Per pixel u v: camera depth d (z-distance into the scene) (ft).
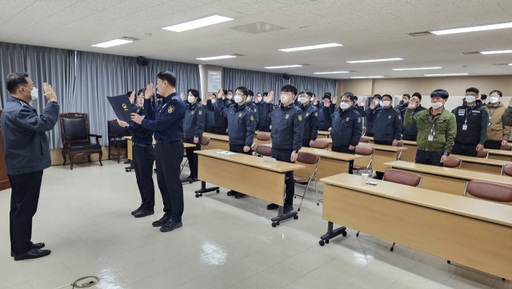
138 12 11.79
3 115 7.95
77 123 21.17
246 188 12.94
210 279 8.02
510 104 17.98
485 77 31.96
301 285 7.90
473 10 10.56
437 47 17.40
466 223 7.48
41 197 14.38
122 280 7.84
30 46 19.80
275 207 13.60
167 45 18.95
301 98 19.60
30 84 8.33
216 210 13.28
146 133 11.63
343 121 17.65
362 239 10.82
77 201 13.94
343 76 37.63
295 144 12.58
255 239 10.54
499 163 13.46
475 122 16.19
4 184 15.05
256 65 29.01
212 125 23.98
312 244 10.32
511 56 19.71
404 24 12.66
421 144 14.05
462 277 8.58
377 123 20.47
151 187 12.26
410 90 37.09
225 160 13.76
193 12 11.65
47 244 9.73
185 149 17.87
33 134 8.17
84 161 22.85
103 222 11.59
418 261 9.40
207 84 29.84
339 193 9.97
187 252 9.43
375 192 8.98
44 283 7.63
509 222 6.81
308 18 12.16
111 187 16.30
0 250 9.22
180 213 11.18
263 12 11.48
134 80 24.81
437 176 11.85
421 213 8.21
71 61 21.59
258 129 29.27
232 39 16.72
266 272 8.46
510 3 9.72
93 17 12.59
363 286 7.98
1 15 12.44
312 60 24.40
